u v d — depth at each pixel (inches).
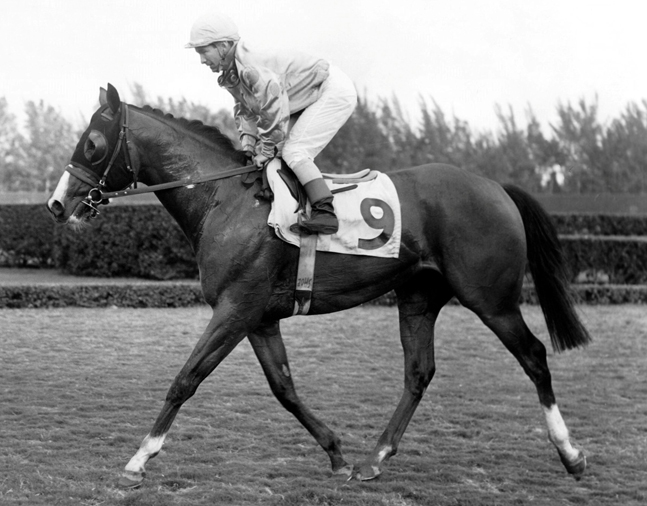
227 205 138.7
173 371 228.2
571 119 1056.8
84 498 130.6
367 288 145.6
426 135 939.3
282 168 140.5
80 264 447.5
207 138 144.4
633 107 1086.4
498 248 147.6
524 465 156.1
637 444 171.2
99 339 269.3
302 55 140.7
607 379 233.1
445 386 218.4
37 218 522.6
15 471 142.3
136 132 140.6
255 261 135.8
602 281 447.8
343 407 194.1
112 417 180.2
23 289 336.2
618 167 1051.9
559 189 1032.2
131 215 422.0
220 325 135.4
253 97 136.8
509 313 150.1
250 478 142.7
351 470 146.5
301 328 296.0
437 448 165.9
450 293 156.5
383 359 249.8
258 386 212.7
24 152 1023.6
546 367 150.5
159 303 345.4
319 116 141.7
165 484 138.7
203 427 173.6
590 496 140.5
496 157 995.3
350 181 145.4
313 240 138.5
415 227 145.9
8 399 193.2
